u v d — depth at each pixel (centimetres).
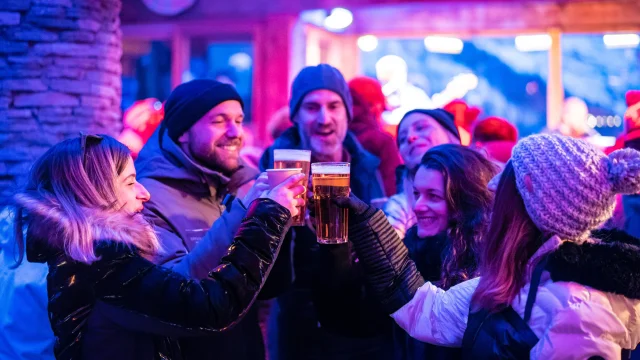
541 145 140
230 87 239
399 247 171
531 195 139
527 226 142
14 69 268
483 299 142
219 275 158
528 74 1180
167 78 868
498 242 145
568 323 131
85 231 148
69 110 275
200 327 152
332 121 280
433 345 168
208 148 232
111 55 294
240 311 159
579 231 136
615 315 132
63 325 147
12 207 162
